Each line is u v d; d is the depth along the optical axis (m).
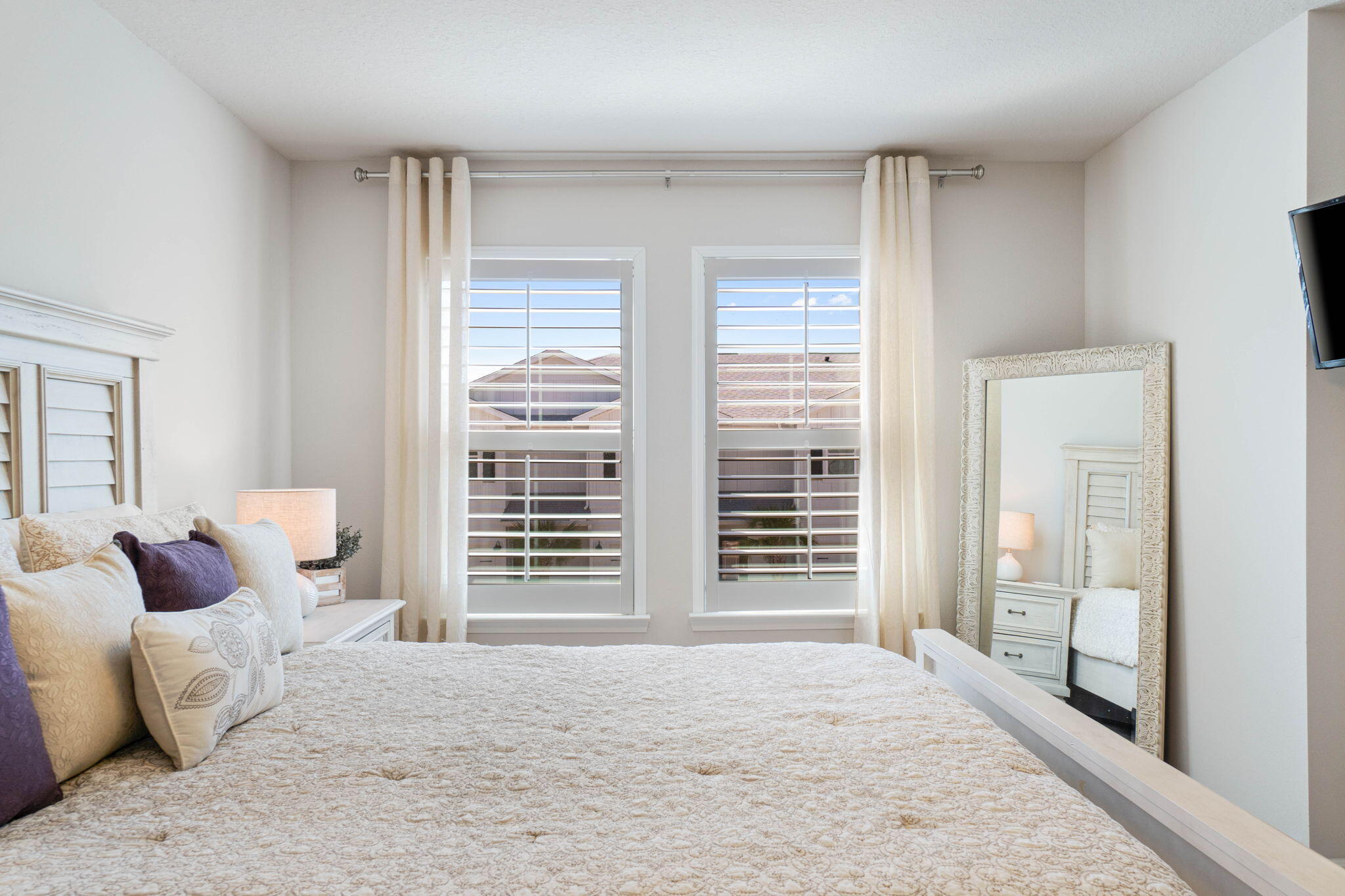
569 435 3.35
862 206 3.29
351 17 2.24
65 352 1.93
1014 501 3.21
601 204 3.36
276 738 1.40
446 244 3.33
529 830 1.08
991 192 3.41
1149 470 2.85
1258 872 0.97
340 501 3.31
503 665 1.87
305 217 3.33
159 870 0.97
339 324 3.32
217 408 2.76
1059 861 0.99
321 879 0.95
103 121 2.17
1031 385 3.20
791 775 1.26
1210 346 2.64
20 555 1.55
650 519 3.33
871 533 3.21
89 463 2.03
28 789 1.10
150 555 1.52
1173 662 2.84
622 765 1.30
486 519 3.35
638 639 3.33
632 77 2.64
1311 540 2.24
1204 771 2.66
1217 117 2.60
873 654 1.98
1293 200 2.30
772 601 3.38
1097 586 2.98
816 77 2.65
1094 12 2.25
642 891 0.93
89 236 2.12
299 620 2.04
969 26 2.33
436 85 2.68
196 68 2.53
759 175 3.32
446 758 1.32
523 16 2.25
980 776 1.25
